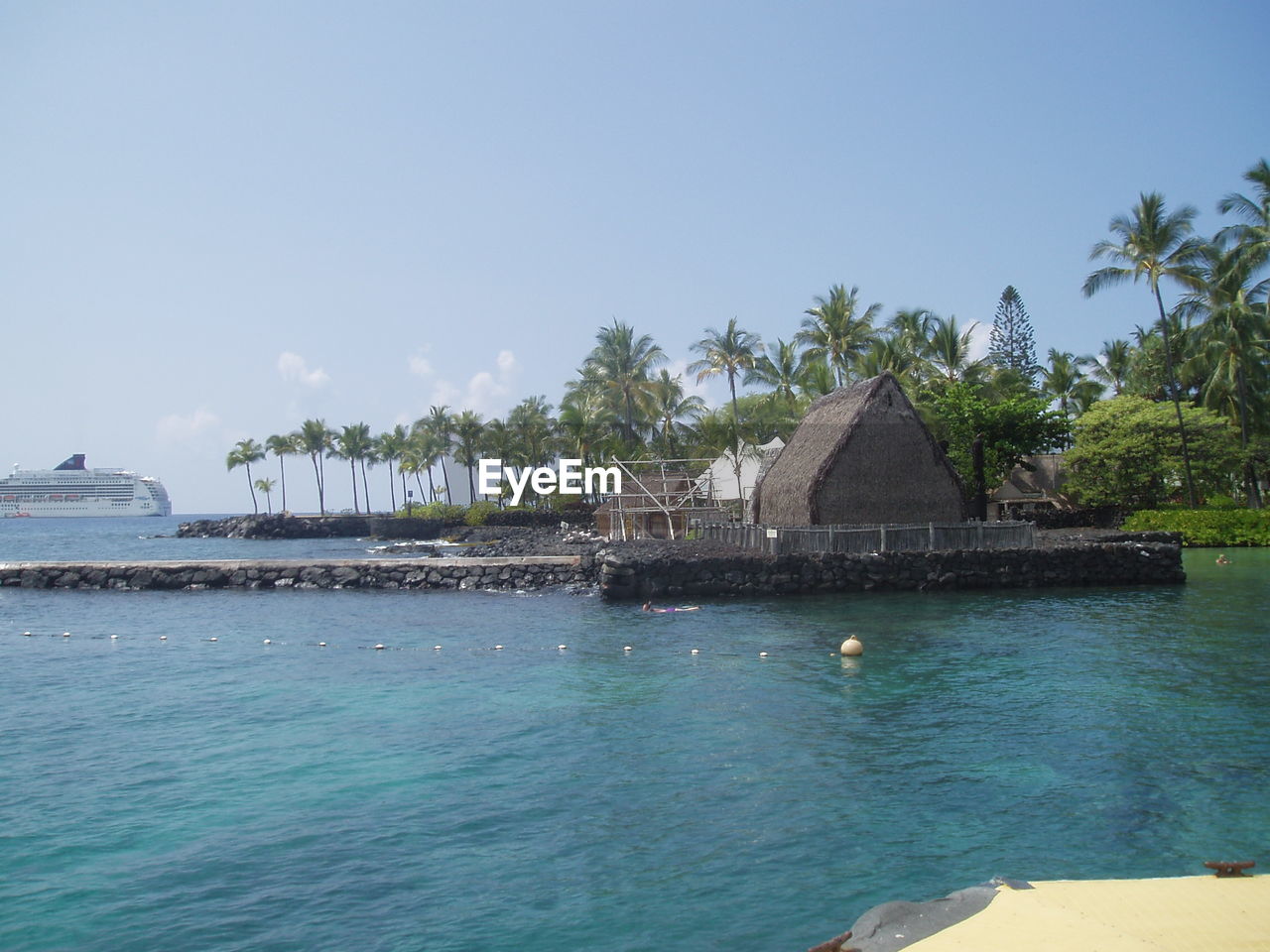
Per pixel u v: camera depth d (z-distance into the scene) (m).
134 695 20.58
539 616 33.50
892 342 69.56
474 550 62.88
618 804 12.63
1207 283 59.00
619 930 9.11
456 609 36.31
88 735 16.98
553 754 15.13
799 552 38.69
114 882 10.45
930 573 38.25
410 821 12.16
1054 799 12.55
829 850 10.95
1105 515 65.69
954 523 42.84
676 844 11.22
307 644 27.94
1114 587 38.16
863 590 37.97
